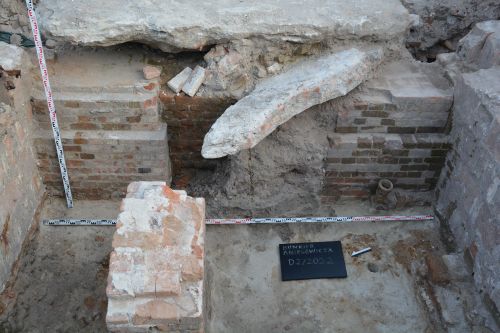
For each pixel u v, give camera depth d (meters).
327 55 4.32
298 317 3.88
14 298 3.89
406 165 4.48
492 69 4.11
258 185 4.43
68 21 4.05
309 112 4.29
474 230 3.93
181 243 3.10
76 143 4.22
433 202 4.66
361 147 4.31
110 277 2.89
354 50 4.28
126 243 3.03
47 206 4.58
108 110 4.12
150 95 4.11
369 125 4.30
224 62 4.18
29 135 4.17
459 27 5.73
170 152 4.66
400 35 4.50
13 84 3.80
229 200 4.47
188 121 4.39
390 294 4.04
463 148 4.09
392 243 4.40
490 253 3.68
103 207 4.62
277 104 3.81
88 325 3.77
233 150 3.73
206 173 4.82
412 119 4.27
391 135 4.34
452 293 3.89
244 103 3.92
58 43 4.45
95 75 4.20
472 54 4.41
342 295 4.03
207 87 4.21
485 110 3.75
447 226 4.38
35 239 4.30
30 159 4.22
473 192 3.95
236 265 4.21
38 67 4.25
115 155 4.32
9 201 3.84
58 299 3.91
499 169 3.59
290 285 4.09
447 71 4.42
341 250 4.32
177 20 4.12
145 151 4.29
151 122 4.24
